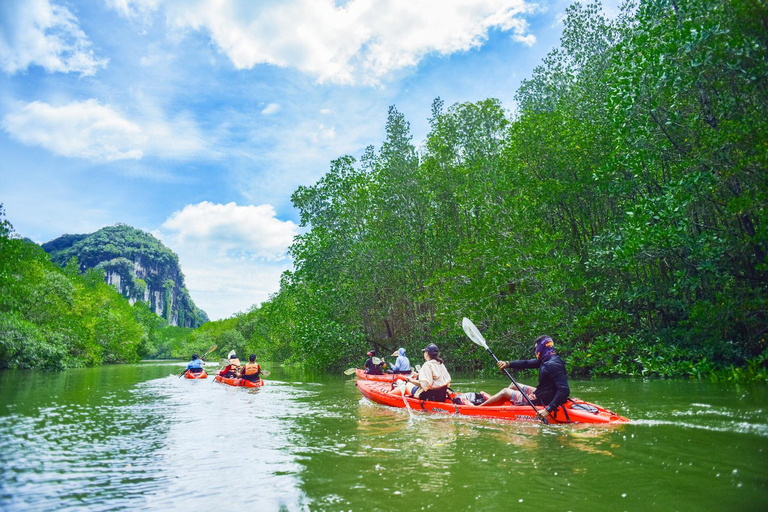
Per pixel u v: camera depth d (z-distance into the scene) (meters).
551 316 13.80
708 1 10.64
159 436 5.50
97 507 3.06
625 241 11.95
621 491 3.19
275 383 14.39
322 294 21.06
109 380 15.97
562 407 5.83
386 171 22.14
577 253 16.33
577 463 3.89
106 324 41.97
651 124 11.93
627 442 4.56
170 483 3.58
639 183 12.95
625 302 14.34
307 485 3.48
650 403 7.15
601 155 14.48
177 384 14.38
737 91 11.06
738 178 10.61
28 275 27.39
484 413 6.54
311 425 6.22
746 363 10.92
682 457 3.97
